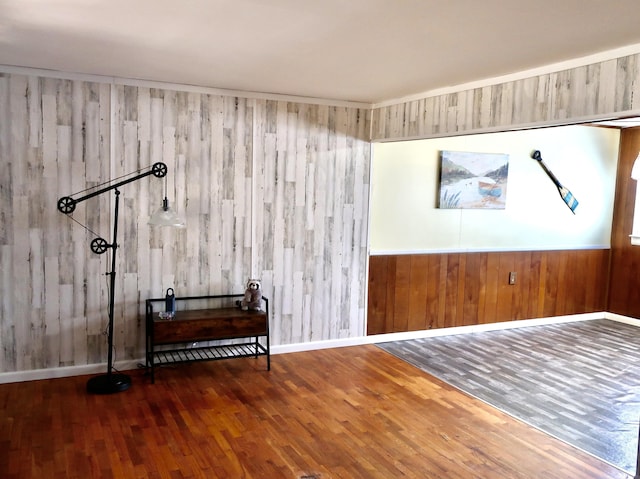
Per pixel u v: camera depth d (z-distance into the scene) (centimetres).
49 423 336
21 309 398
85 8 238
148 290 433
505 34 259
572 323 633
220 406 370
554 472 298
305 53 309
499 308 596
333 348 509
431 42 277
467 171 562
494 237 591
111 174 413
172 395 386
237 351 472
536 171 607
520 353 509
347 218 504
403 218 540
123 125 413
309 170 482
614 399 402
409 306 547
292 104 468
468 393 407
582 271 642
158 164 420
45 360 409
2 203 387
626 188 638
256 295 446
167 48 310
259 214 466
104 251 395
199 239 446
